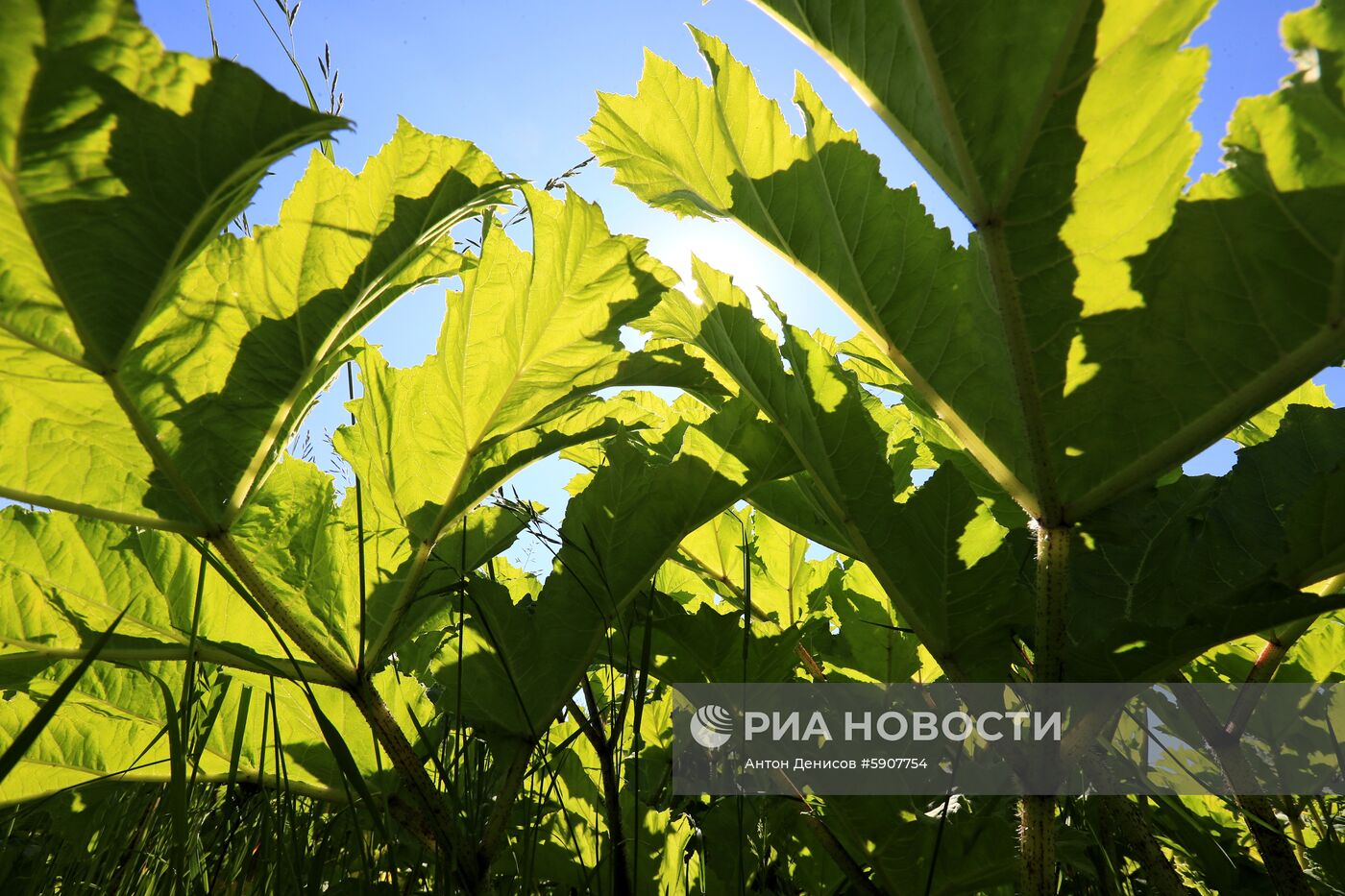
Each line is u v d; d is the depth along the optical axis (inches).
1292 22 28.3
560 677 48.1
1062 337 34.4
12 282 31.3
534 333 47.0
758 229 45.3
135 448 37.7
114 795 49.3
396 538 47.6
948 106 32.5
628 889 43.6
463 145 39.7
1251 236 30.5
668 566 75.7
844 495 43.1
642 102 47.8
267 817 41.8
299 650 45.8
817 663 65.2
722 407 51.8
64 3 24.3
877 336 41.5
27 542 42.2
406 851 47.3
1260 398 32.6
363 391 50.0
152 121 27.8
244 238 36.9
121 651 43.3
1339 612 47.9
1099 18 29.1
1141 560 41.3
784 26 40.0
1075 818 47.9
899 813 43.7
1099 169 31.4
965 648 41.2
